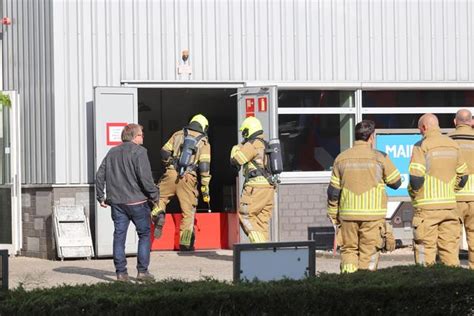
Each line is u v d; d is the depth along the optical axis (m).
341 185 14.61
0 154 21.72
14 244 21.53
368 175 14.38
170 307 10.66
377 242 14.49
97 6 21.08
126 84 21.14
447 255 15.48
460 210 16.30
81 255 20.44
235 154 18.16
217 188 25.58
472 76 23.31
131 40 21.25
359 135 14.62
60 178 20.73
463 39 23.27
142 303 10.59
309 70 22.27
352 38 22.55
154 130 26.47
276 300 10.93
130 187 16.41
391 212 22.16
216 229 22.48
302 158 22.34
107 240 20.56
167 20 21.48
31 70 21.50
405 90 23.02
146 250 16.50
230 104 26.17
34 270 18.62
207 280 11.68
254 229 18.25
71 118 20.86
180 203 21.36
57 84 20.77
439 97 23.34
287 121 22.28
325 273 12.20
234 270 11.51
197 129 21.09
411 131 23.00
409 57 22.92
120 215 16.48
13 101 21.48
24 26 21.72
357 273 12.17
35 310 10.48
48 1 20.84
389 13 22.80
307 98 22.42
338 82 22.34
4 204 21.70
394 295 11.35
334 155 22.59
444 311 11.63
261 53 22.00
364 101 22.80
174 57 21.50
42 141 21.11
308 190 22.22
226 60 21.80
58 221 20.52
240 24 21.89
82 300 10.55
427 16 23.05
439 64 23.09
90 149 20.92
